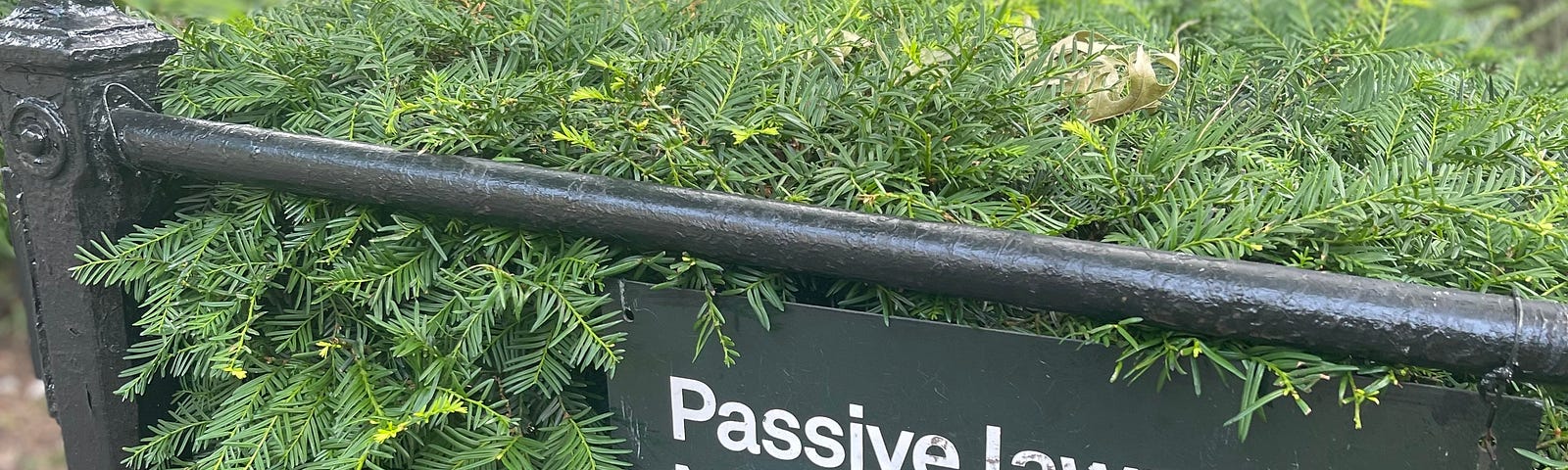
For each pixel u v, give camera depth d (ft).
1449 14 5.44
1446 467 2.53
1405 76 3.75
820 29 3.38
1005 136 3.22
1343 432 2.58
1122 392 2.71
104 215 3.42
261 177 3.16
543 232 3.05
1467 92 3.94
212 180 3.33
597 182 2.89
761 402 3.03
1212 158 3.29
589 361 3.03
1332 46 3.96
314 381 3.28
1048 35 3.76
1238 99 3.77
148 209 3.50
